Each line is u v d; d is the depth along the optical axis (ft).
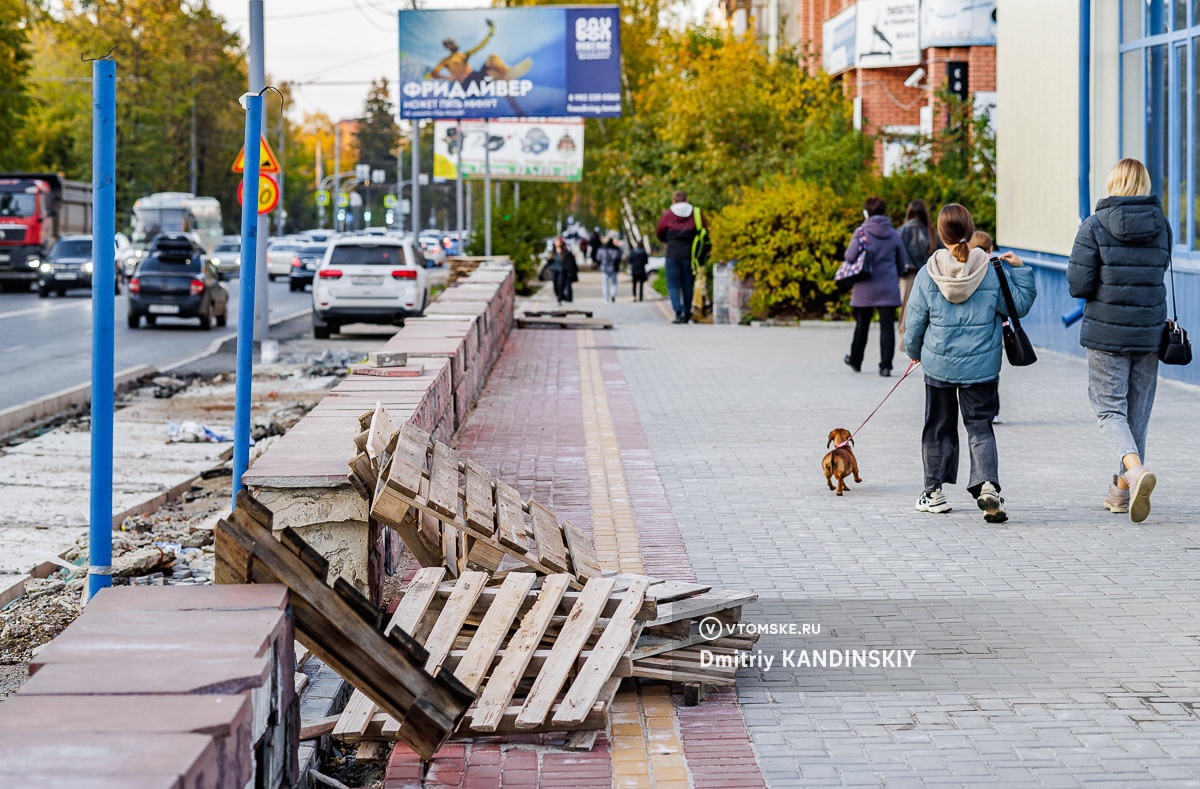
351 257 96.43
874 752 16.97
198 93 354.74
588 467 36.70
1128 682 19.44
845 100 123.44
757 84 127.85
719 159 125.80
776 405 49.19
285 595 13.99
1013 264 30.17
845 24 122.01
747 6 199.62
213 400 62.13
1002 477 35.14
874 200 58.13
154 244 113.39
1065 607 23.30
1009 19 75.20
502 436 41.91
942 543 28.07
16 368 77.00
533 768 16.65
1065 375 57.47
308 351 86.58
